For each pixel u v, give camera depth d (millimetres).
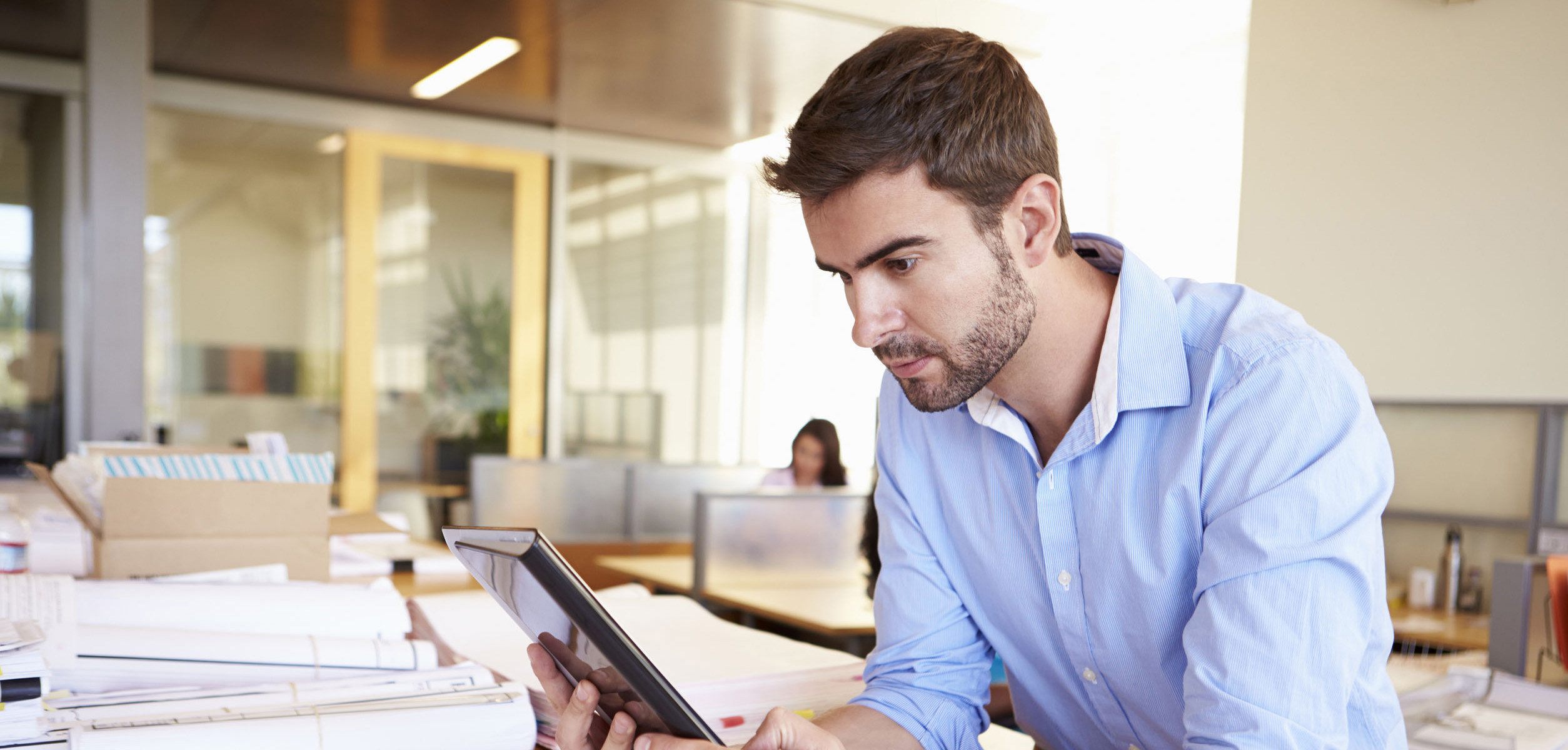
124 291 3562
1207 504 797
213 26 4020
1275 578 721
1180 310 873
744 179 5965
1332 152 3557
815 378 6266
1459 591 3229
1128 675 893
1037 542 926
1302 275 3635
